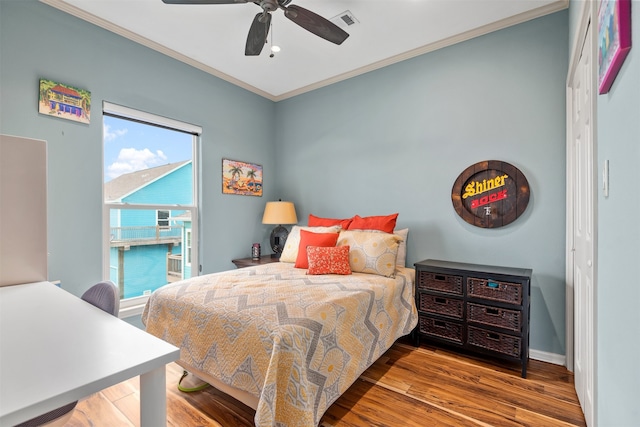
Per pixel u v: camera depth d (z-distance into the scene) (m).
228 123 3.47
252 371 1.44
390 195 3.10
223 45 2.81
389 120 3.10
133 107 2.66
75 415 1.69
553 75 2.30
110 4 2.25
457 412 1.71
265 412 1.26
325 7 2.29
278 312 1.57
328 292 1.91
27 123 2.11
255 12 2.34
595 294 1.16
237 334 1.53
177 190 3.11
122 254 2.71
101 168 2.47
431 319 2.48
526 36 2.40
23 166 1.54
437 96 2.81
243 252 3.64
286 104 3.96
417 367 2.22
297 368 1.35
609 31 0.88
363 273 2.52
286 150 3.95
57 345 0.76
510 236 2.46
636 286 0.73
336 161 3.50
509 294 2.13
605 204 1.01
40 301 1.16
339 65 3.19
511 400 1.82
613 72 0.87
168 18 2.41
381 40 2.72
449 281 2.39
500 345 2.17
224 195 3.43
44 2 2.18
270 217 3.54
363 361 1.86
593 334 1.19
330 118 3.55
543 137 2.33
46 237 1.60
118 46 2.57
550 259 2.31
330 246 2.64
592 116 1.21
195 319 1.72
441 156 2.79
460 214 2.66
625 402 0.80
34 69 2.14
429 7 2.30
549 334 2.31
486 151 2.56
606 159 1.00
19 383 0.59
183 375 2.03
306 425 1.31
